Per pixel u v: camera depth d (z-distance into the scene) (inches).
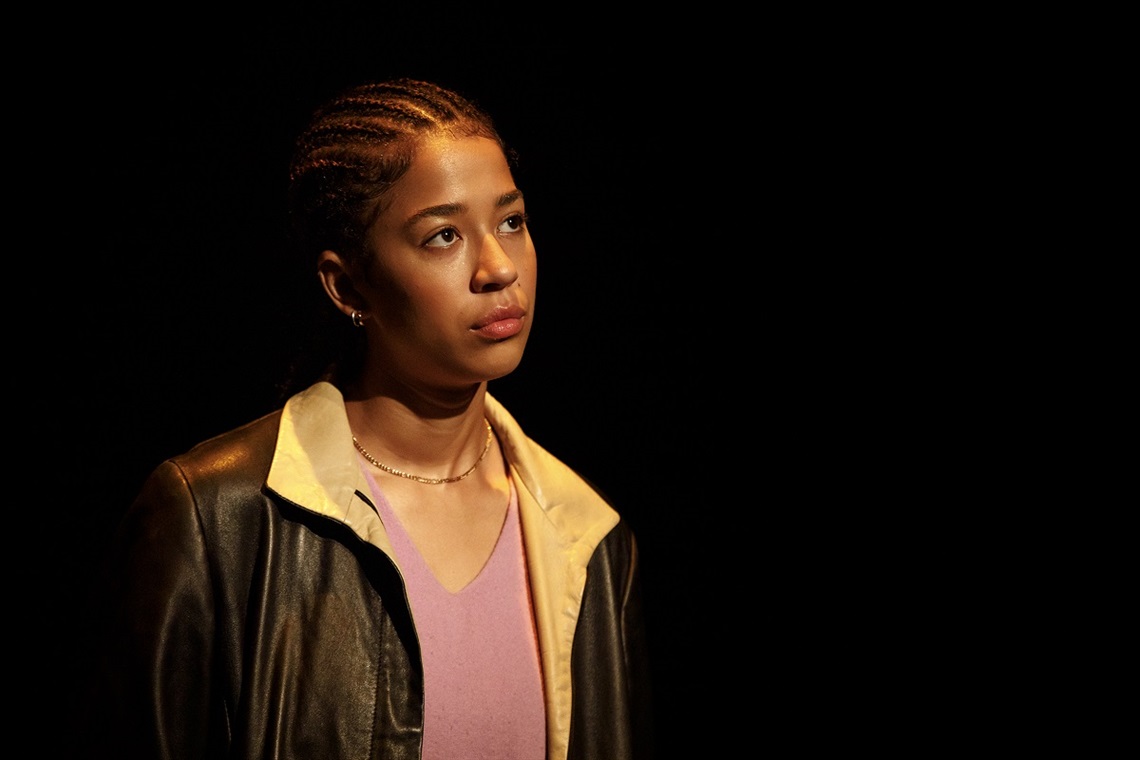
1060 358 238.2
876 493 243.4
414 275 102.5
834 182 241.3
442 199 102.0
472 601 110.7
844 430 244.4
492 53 216.8
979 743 234.4
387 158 102.4
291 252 113.0
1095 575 234.8
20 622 208.7
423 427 111.4
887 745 236.7
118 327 210.7
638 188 235.9
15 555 209.5
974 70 235.1
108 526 211.5
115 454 211.8
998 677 236.1
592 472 239.9
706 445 242.5
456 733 107.0
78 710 101.8
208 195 210.1
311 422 109.6
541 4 223.3
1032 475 239.3
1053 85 232.4
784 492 243.8
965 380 242.1
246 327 209.5
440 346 103.7
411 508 111.4
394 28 209.6
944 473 242.5
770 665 240.4
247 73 208.5
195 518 102.9
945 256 241.6
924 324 243.0
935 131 238.4
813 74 238.2
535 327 236.7
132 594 101.8
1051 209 236.7
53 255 209.5
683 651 239.6
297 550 105.2
